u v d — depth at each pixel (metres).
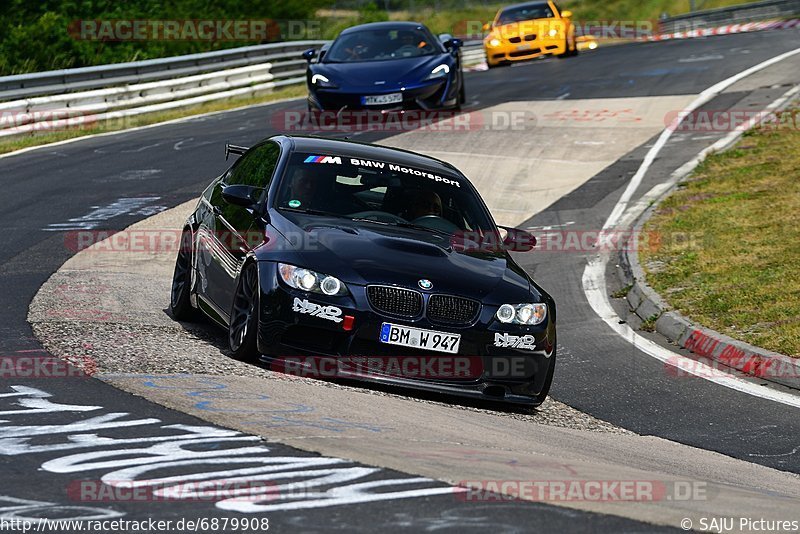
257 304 23.58
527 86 85.75
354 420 19.12
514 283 24.92
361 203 26.77
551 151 62.38
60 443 15.98
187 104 86.31
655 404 27.05
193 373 21.98
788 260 40.12
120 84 81.06
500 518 12.97
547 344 24.56
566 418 25.02
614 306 38.25
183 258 29.92
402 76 62.84
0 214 44.75
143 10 112.31
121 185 52.31
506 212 51.03
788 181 52.38
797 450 23.64
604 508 14.09
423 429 19.42
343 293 23.19
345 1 177.62
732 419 25.97
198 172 55.69
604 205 51.88
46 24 97.25
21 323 26.16
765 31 131.25
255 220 25.86
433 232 26.42
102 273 35.12
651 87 81.25
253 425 17.52
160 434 16.59
